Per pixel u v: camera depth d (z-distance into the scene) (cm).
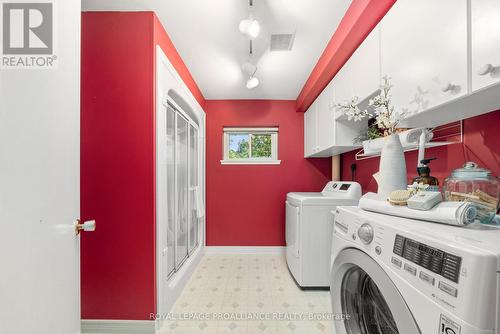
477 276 43
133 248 154
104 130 154
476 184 75
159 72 161
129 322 153
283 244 315
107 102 154
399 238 63
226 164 316
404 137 120
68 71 78
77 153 84
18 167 56
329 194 243
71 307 80
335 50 167
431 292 51
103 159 154
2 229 51
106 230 154
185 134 250
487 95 76
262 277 237
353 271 95
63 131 75
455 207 66
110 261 154
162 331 156
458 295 45
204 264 273
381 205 88
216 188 315
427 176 103
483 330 42
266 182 317
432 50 89
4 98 53
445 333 47
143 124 155
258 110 316
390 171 100
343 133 202
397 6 111
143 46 155
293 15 154
